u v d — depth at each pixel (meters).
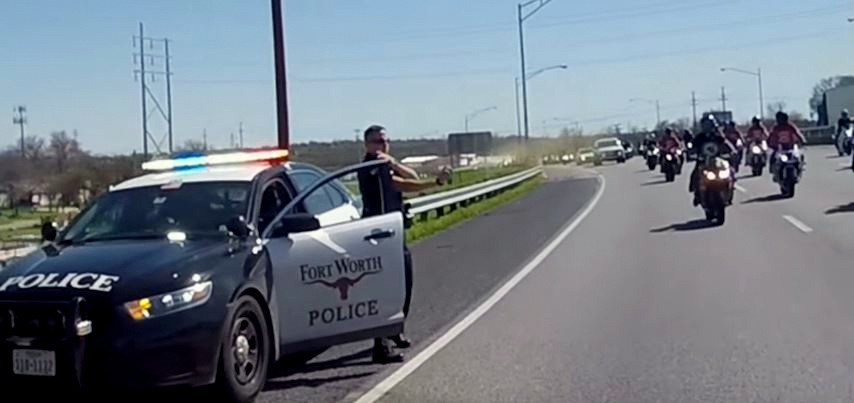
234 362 7.64
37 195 37.53
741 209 24.52
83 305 7.14
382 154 10.24
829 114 71.50
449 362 9.36
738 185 32.72
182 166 9.53
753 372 8.53
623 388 8.18
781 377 8.33
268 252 8.24
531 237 21.30
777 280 13.41
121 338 7.09
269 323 8.12
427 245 21.11
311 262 8.52
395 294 9.07
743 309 11.44
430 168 31.67
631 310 11.73
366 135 10.27
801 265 14.66
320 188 10.00
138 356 7.10
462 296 13.44
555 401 7.86
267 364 8.09
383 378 8.78
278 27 21.20
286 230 8.34
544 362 9.22
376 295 8.94
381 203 10.02
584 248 18.44
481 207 32.38
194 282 7.43
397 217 9.24
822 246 16.67
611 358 9.29
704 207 21.53
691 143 22.12
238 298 7.71
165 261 7.54
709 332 10.26
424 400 7.99
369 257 8.91
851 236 17.84
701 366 8.83
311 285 8.51
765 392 7.89
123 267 7.44
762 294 12.38
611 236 20.34
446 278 15.38
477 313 12.01
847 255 15.43
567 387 8.27
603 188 39.69
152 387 7.16
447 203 28.22
